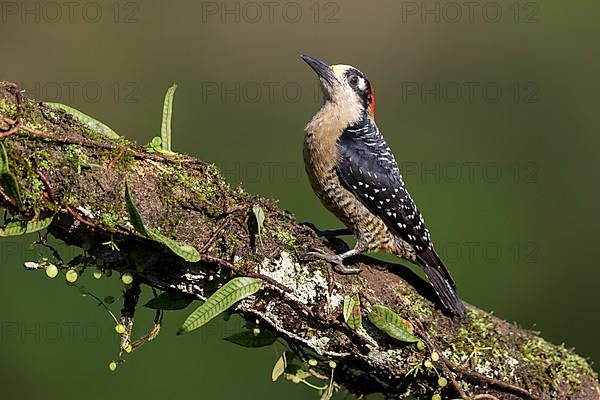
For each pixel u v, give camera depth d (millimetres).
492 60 18469
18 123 5477
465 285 14602
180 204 5992
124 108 16594
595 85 18125
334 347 6656
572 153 17250
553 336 14523
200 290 6266
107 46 17391
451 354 6805
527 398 6938
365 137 8320
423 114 17609
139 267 5996
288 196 15211
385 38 18562
